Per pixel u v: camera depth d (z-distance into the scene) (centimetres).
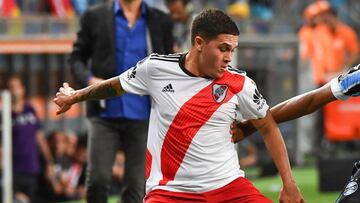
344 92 1571
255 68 3994
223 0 4119
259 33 4022
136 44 2141
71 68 2175
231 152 1592
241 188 1576
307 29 4072
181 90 1573
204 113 1562
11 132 3136
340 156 3616
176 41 2472
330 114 4119
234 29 1531
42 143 3312
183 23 2605
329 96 1586
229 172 1579
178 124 1573
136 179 2136
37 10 3791
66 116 3606
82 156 3359
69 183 3350
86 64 2194
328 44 4072
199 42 1540
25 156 3203
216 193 1571
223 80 1562
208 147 1567
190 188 1575
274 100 4031
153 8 2158
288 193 1576
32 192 3231
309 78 4088
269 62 4025
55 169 3341
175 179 1584
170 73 1577
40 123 3359
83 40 2172
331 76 4091
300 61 4066
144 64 1600
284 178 1581
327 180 3344
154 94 1595
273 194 3291
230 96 1561
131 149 2141
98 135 2123
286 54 4056
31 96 3525
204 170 1569
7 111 3052
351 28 4328
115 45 2138
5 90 3406
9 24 3484
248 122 1623
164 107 1581
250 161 3866
